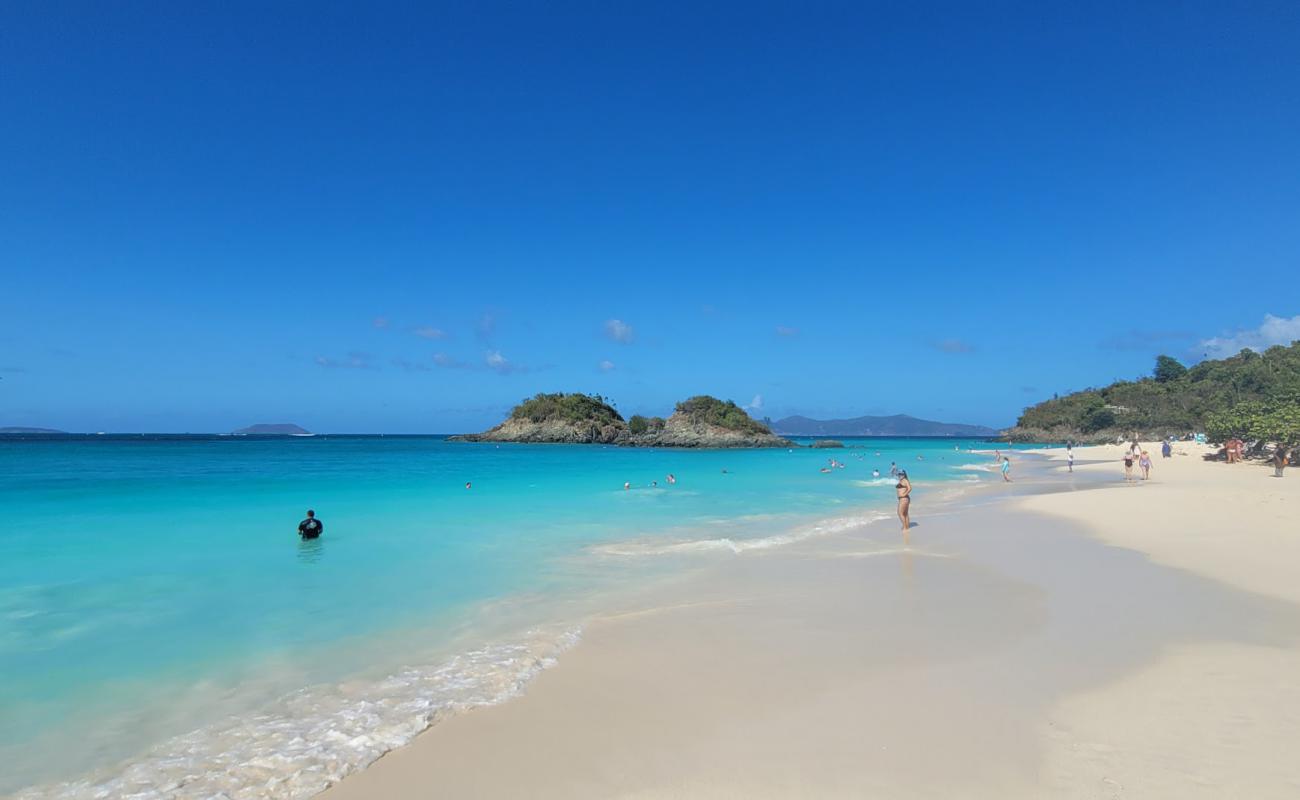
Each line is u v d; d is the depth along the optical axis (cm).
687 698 693
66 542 1589
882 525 1945
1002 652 808
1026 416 17200
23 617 998
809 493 3059
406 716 660
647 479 3919
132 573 1284
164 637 913
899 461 6325
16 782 552
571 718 650
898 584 1186
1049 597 1064
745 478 4069
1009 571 1269
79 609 1042
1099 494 2658
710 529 1891
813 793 503
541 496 2845
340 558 1448
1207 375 14125
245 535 1720
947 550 1511
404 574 1298
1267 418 4200
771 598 1102
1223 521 1750
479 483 3512
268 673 786
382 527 1895
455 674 774
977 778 517
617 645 868
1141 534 1633
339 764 570
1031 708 643
